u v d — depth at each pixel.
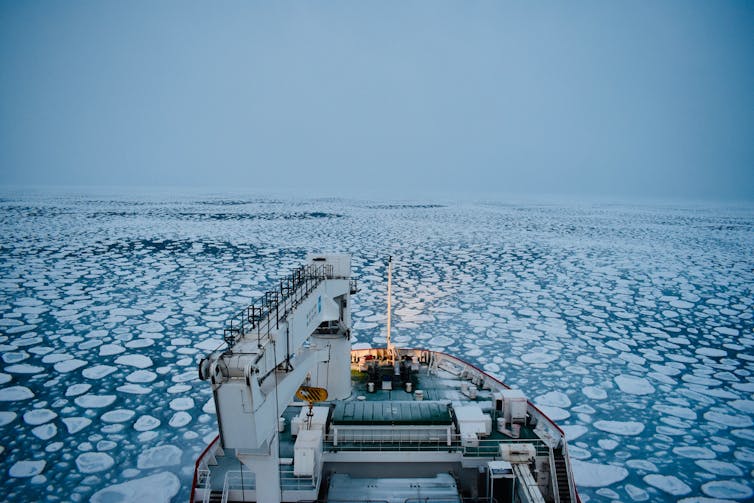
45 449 12.96
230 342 5.57
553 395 16.89
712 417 15.33
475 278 34.78
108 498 10.91
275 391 5.74
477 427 8.46
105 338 21.69
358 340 22.02
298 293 7.37
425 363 12.21
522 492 7.41
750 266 40.50
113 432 13.91
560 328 24.27
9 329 22.62
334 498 7.34
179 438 13.59
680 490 11.58
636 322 25.42
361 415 8.46
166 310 25.73
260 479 6.28
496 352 20.92
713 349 21.61
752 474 12.23
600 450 13.38
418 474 8.15
